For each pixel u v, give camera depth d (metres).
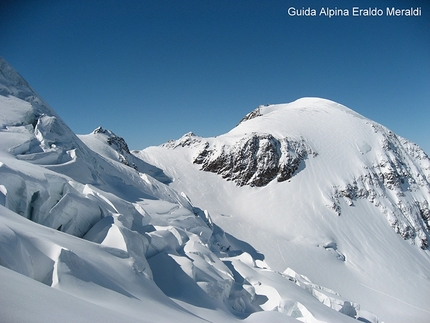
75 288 7.88
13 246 7.34
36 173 15.82
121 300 8.51
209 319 12.38
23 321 3.92
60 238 10.52
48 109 30.78
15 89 28.59
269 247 53.59
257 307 18.17
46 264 8.22
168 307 10.51
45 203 15.06
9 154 19.69
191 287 14.46
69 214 14.49
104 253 11.41
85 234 14.69
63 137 27.12
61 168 21.67
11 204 13.02
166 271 14.93
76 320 4.73
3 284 4.86
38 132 23.89
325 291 27.11
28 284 5.49
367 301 45.19
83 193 17.89
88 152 32.19
